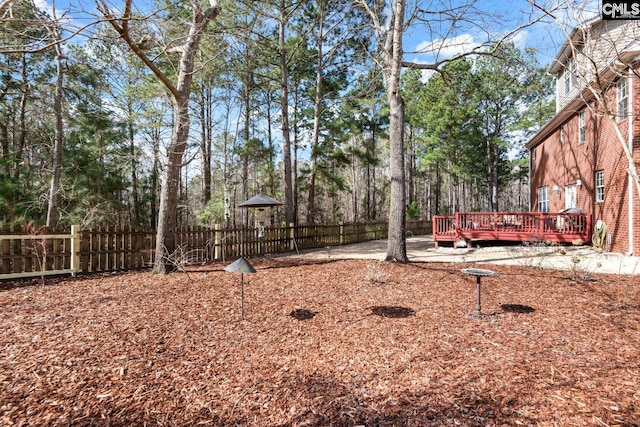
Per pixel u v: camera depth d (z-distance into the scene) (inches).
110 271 286.7
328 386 108.0
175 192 286.5
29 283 233.8
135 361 121.3
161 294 202.8
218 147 802.2
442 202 1665.8
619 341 136.7
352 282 241.1
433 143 947.3
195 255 344.8
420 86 1011.3
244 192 772.0
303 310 181.2
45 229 257.3
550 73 573.3
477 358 124.5
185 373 115.8
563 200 526.0
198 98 708.0
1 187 413.7
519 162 1055.6
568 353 127.0
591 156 425.1
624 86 351.6
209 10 278.2
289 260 358.0
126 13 143.3
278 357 128.4
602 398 96.6
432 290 219.3
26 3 120.1
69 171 527.5
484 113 1011.9
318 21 617.9
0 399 95.7
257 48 553.6
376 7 374.9
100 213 530.9
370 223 685.9
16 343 129.9
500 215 465.4
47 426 86.5
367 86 602.9
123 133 587.2
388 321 164.9
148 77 519.2
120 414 92.7
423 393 102.4
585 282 233.9
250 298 199.9
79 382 106.3
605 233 384.5
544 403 95.1
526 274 263.0
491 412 92.0
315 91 725.3
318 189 919.0
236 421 91.6
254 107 790.5
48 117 548.7
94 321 155.2
